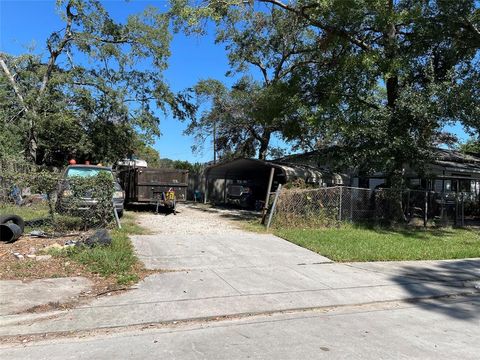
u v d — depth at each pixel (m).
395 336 5.25
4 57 24.19
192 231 12.82
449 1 15.82
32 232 10.03
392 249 10.98
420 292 7.47
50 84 23.30
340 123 16.50
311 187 16.86
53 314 5.58
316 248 10.59
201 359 4.38
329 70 18.22
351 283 7.80
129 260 8.30
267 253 9.97
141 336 5.05
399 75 16.88
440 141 24.97
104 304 6.03
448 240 13.43
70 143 26.56
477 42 16.86
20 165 16.36
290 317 5.96
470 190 23.42
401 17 15.97
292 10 17.95
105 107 25.44
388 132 15.69
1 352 4.50
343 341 5.02
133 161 31.75
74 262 7.91
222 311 5.98
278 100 19.61
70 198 10.65
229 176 30.14
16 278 7.00
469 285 8.13
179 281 7.35
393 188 16.67
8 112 23.55
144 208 20.56
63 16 23.88
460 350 4.84
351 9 15.88
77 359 4.35
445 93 14.76
